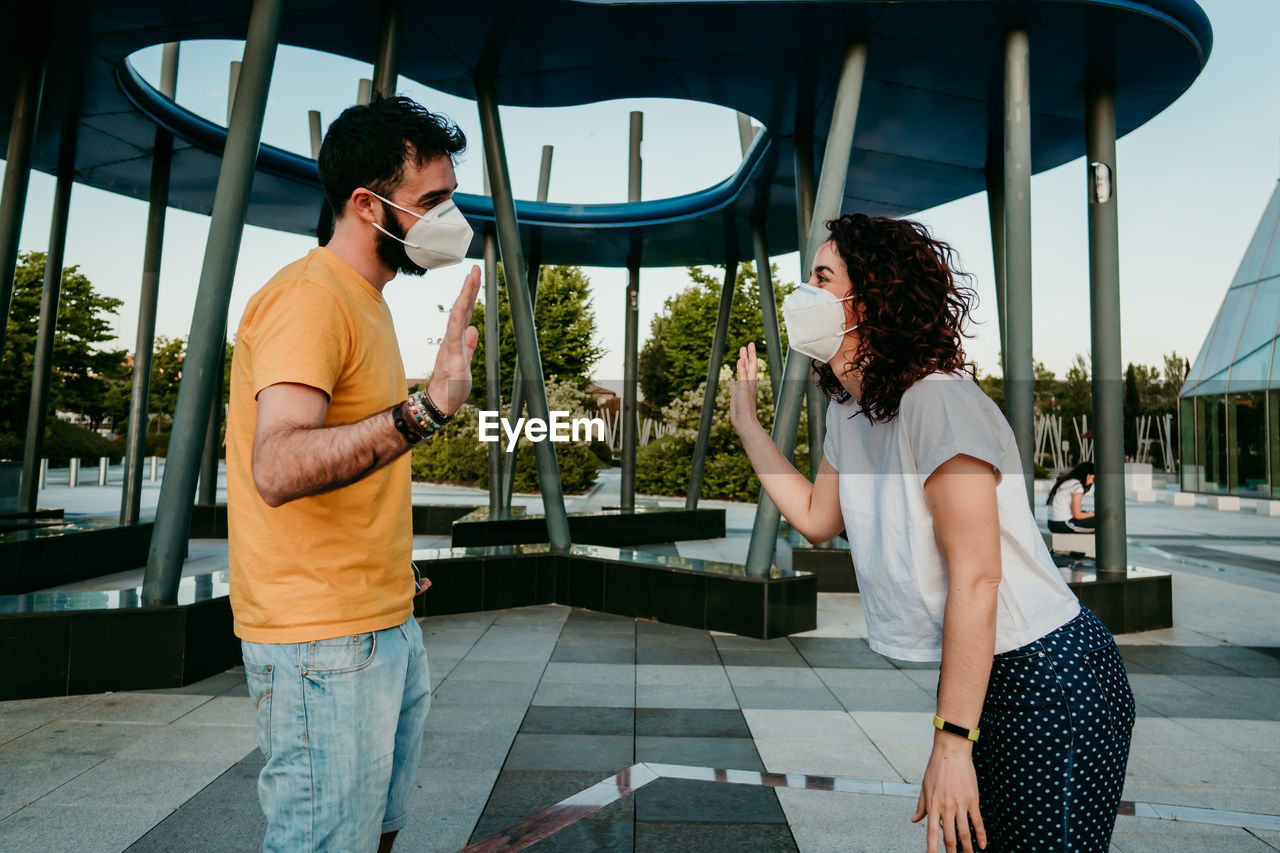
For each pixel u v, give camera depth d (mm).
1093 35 6508
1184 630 6340
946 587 1320
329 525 1403
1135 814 2898
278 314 1314
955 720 1221
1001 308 10023
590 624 6332
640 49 7066
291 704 1363
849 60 6559
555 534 7457
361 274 1516
